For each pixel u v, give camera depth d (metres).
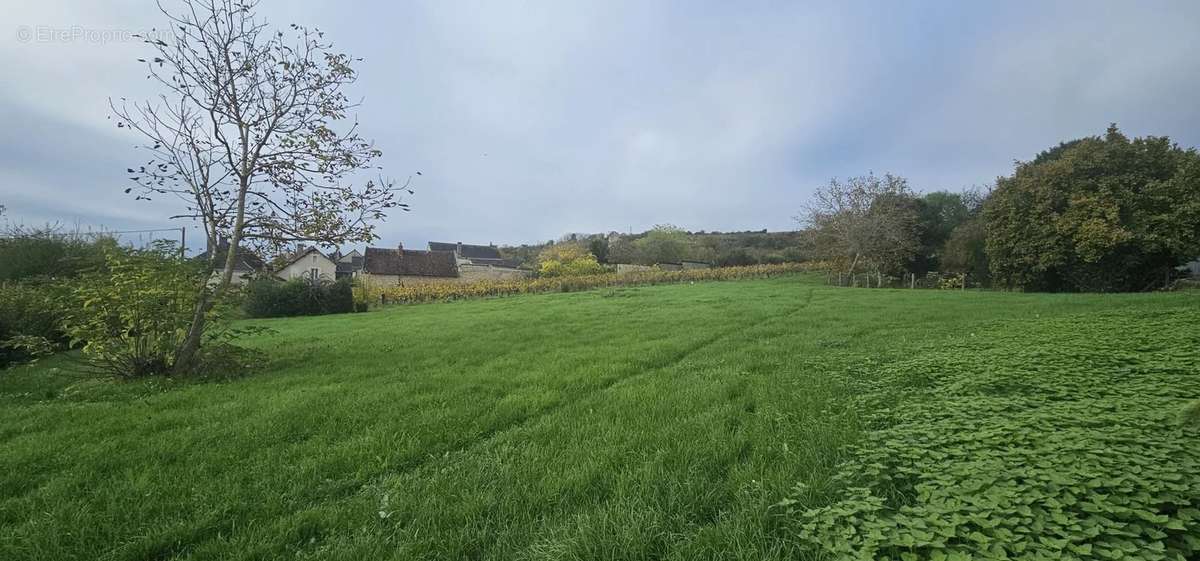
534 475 4.00
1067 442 3.55
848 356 8.90
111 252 8.75
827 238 39.50
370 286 38.53
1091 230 23.97
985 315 15.12
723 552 2.78
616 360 9.23
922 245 39.91
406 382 7.85
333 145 10.34
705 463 4.07
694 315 17.19
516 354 10.36
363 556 3.00
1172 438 3.65
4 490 4.10
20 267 19.53
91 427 5.80
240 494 3.87
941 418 4.78
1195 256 23.17
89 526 3.40
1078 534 2.45
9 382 9.09
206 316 9.54
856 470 3.59
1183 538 2.49
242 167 9.91
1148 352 7.23
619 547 2.86
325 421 5.76
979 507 2.72
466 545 3.08
